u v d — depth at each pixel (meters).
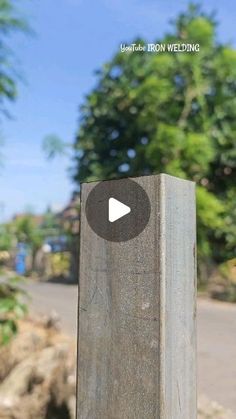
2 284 3.43
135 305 1.58
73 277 30.36
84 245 1.69
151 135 22.81
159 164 21.81
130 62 23.92
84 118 26.47
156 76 22.58
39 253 39.22
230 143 23.48
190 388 1.62
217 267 20.70
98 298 1.65
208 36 22.48
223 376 6.42
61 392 3.78
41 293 19.27
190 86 22.64
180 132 21.45
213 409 4.94
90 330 1.66
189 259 1.64
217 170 24.33
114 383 1.60
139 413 1.55
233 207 23.20
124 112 24.78
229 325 10.90
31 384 3.74
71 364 4.32
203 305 15.57
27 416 3.57
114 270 1.62
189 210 1.66
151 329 1.54
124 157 24.67
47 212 41.03
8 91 3.81
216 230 22.38
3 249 3.98
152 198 1.57
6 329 3.42
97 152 26.31
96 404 1.62
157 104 22.19
